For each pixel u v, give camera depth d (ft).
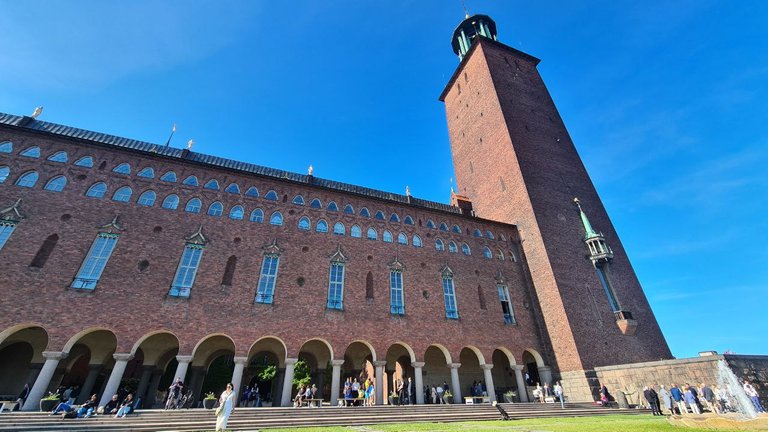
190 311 76.48
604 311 108.88
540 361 103.65
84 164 84.12
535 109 156.66
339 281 94.22
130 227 81.00
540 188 128.57
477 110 161.79
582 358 96.48
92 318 69.31
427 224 116.37
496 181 141.08
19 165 78.54
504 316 108.17
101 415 59.67
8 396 70.64
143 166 89.25
